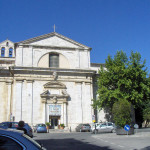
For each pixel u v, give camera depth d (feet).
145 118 149.07
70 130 127.95
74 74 142.51
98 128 107.34
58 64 144.05
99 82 130.11
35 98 133.39
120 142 57.41
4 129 15.64
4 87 134.92
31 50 140.15
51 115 133.39
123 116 81.76
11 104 132.98
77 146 51.01
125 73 119.85
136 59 124.26
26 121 129.08
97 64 155.33
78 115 137.28
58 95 135.54
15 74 133.59
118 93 117.29
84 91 142.00
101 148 46.26
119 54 128.47
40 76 136.77
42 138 75.51
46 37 144.56
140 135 77.71
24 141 14.84
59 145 53.47
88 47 150.10
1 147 14.37
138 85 122.62
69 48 146.82
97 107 134.41
